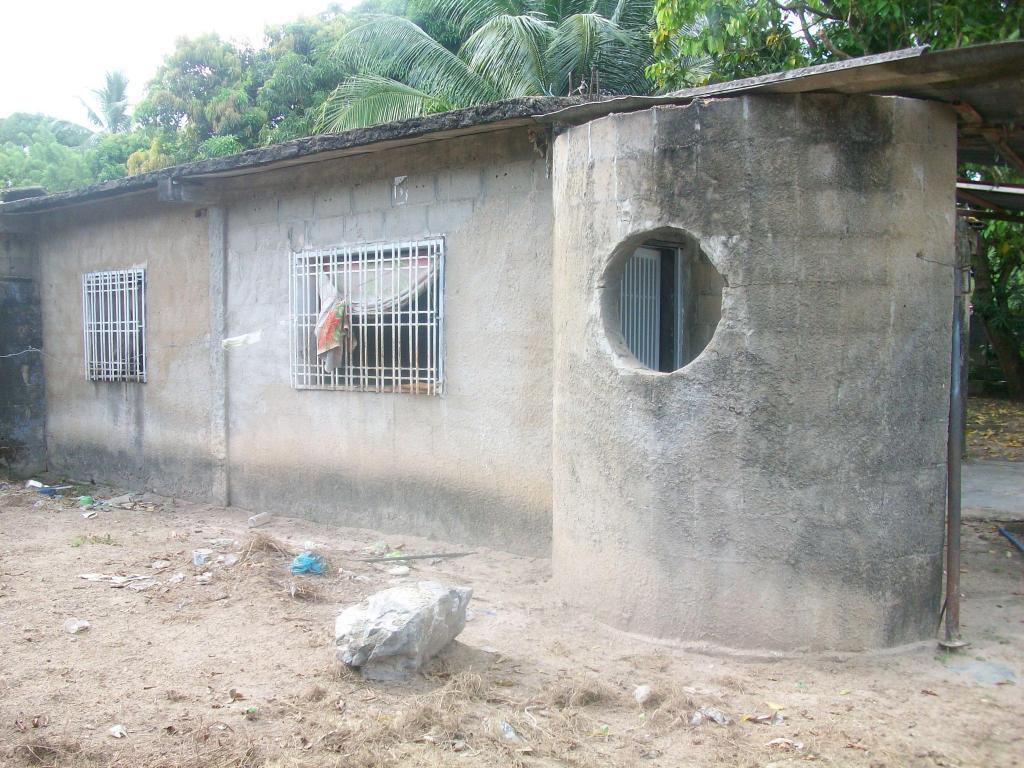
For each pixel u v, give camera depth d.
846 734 3.67
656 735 3.71
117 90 37.69
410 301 6.90
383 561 6.32
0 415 10.16
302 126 20.58
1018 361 18.06
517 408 6.31
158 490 9.16
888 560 4.50
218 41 24.72
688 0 9.52
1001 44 3.76
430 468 6.87
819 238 4.40
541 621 5.06
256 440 8.18
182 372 8.81
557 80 15.05
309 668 4.28
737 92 4.43
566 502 5.26
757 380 4.44
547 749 3.55
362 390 7.28
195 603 5.24
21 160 26.06
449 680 4.13
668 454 4.64
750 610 4.51
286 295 7.82
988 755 3.53
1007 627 4.91
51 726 3.65
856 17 9.26
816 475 4.43
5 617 5.00
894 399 4.48
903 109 4.45
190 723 3.69
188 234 8.66
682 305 7.05
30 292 10.35
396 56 16.27
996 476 9.97
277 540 6.99
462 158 6.54
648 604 4.74
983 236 14.66
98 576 5.78
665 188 4.63
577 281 5.10
